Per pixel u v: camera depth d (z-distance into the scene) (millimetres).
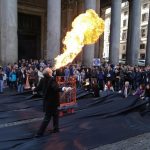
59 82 9844
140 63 39781
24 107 11031
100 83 17391
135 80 17812
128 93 14703
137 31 27312
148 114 10703
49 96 7156
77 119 9234
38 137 7125
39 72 15477
